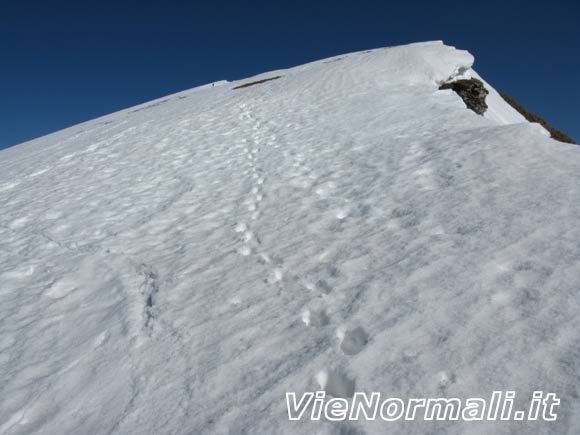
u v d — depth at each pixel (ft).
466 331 11.00
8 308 17.33
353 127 38.17
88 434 10.28
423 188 21.59
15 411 11.51
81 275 19.40
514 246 14.33
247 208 24.82
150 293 16.67
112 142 51.01
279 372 11.02
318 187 25.81
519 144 23.49
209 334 13.32
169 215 25.54
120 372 12.28
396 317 12.17
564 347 9.86
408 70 63.31
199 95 97.71
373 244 17.17
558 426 8.12
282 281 16.11
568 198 16.67
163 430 9.89
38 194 33.76
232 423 9.62
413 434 8.54
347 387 10.41
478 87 64.54
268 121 47.75
